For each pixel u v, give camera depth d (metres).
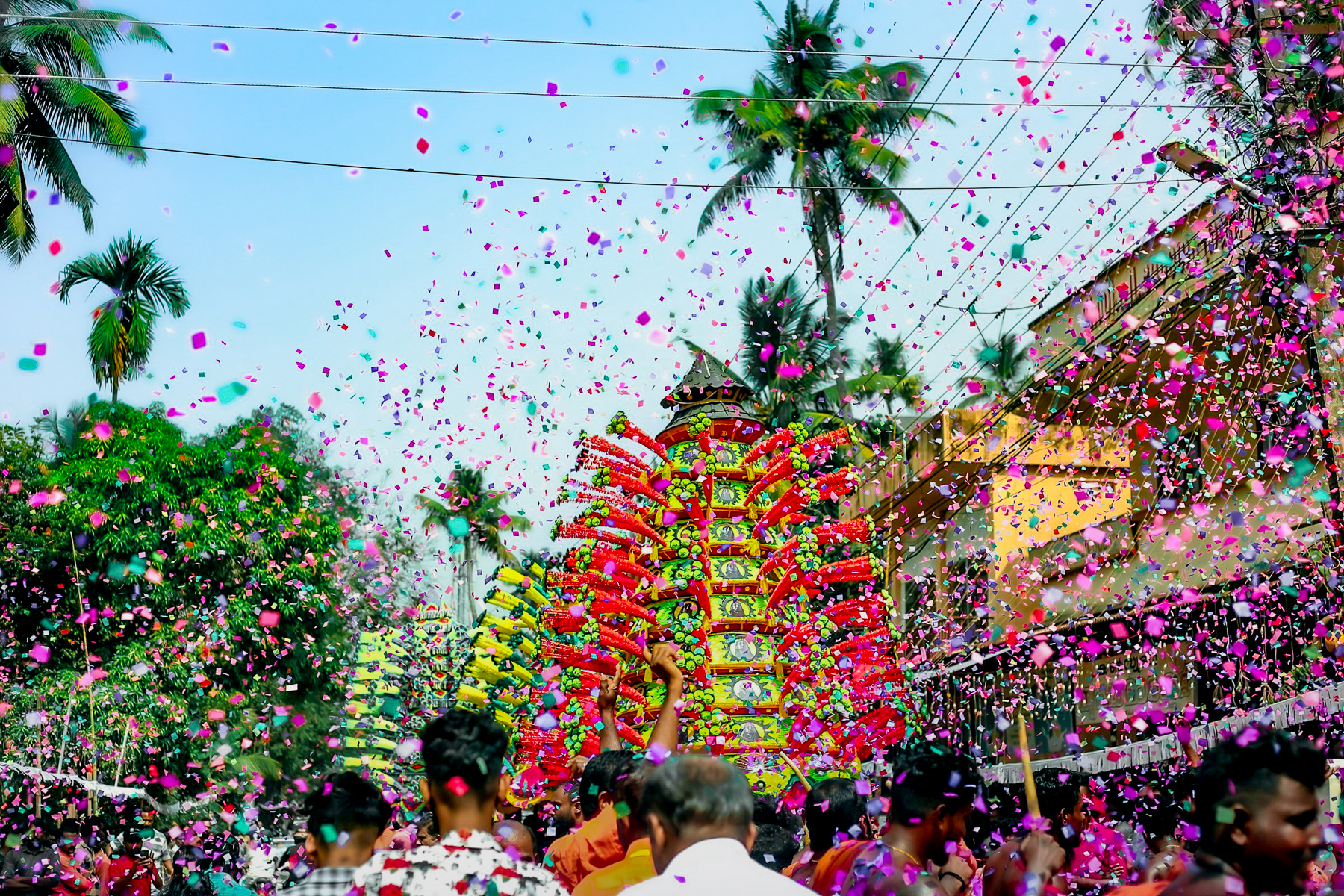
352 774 3.87
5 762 19.39
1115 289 17.16
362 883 3.04
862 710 8.93
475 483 39.47
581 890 3.82
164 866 10.61
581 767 5.86
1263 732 2.65
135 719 21.39
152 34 22.41
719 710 8.59
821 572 9.09
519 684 9.29
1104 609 16.59
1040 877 4.14
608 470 9.35
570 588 9.00
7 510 24.08
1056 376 18.12
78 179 23.67
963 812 3.73
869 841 4.06
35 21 22.20
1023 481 20.16
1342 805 5.23
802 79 27.39
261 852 10.19
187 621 24.11
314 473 28.27
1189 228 15.58
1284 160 11.88
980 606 17.67
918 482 21.16
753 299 27.52
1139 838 5.93
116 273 28.88
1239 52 11.98
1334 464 11.73
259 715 24.97
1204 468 15.70
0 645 21.89
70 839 8.20
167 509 24.95
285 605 25.47
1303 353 12.87
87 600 24.08
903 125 26.73
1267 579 12.80
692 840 2.95
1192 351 15.44
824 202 27.59
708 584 8.82
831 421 26.23
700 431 9.32
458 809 3.20
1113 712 16.03
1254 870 2.58
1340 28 11.80
